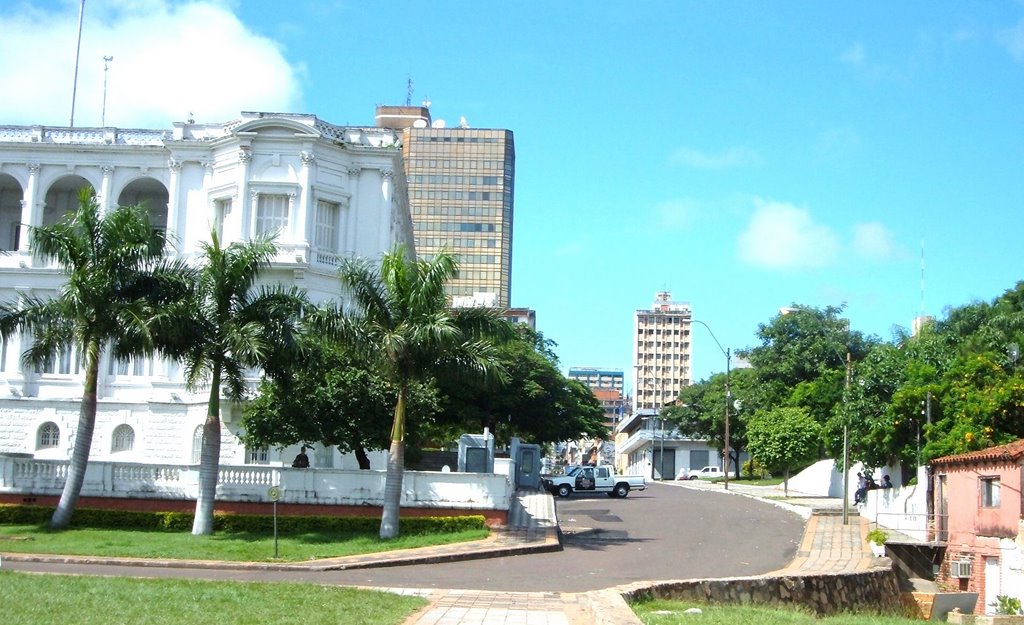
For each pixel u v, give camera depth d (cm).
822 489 6197
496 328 3525
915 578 3412
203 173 5444
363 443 3981
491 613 1905
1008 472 3183
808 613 2398
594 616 1716
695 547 3516
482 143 16925
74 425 5400
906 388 4231
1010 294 6412
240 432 5019
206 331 3400
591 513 4706
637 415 12975
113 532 3406
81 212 3450
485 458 4856
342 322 3338
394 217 5756
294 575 2662
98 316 3412
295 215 5178
